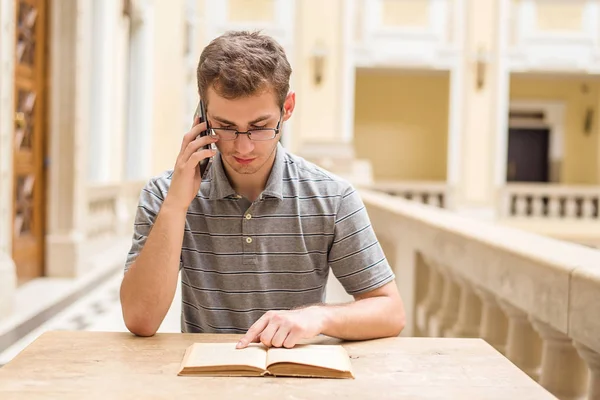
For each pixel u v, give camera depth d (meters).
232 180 1.87
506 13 15.95
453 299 3.38
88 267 7.91
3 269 5.56
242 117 1.60
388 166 19.72
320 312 1.69
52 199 7.51
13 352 4.62
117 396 1.31
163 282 1.74
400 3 15.88
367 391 1.36
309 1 15.70
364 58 15.82
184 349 1.63
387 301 1.84
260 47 1.62
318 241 1.90
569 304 1.94
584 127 19.56
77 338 1.72
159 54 13.48
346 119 15.79
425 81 19.58
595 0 16.05
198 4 15.29
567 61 16.11
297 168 1.93
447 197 15.51
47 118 7.44
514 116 19.70
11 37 5.59
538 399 1.33
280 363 1.45
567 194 15.61
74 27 7.42
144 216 1.88
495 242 2.54
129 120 12.80
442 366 1.53
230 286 1.89
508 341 2.56
